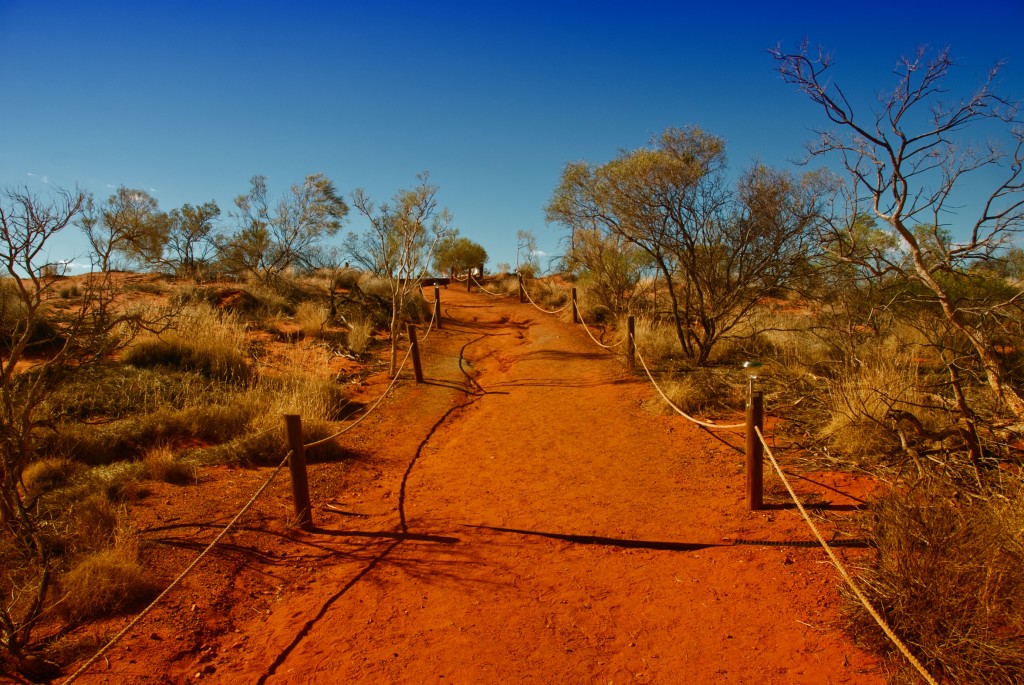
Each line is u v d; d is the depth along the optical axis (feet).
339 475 24.16
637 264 60.85
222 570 16.28
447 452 27.78
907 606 12.21
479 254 111.96
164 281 67.77
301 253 85.51
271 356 42.57
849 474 21.54
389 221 56.03
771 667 12.05
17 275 16.66
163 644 13.05
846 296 34.17
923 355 31.81
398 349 49.29
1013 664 10.82
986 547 12.45
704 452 25.68
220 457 24.77
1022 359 24.91
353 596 15.39
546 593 15.46
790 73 21.20
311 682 12.14
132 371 32.17
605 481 23.29
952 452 19.45
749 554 16.66
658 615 14.24
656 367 40.22
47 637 12.98
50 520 17.52
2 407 16.57
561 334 53.16
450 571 16.67
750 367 19.56
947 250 23.90
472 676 12.27
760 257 38.91
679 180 38.06
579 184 41.73
